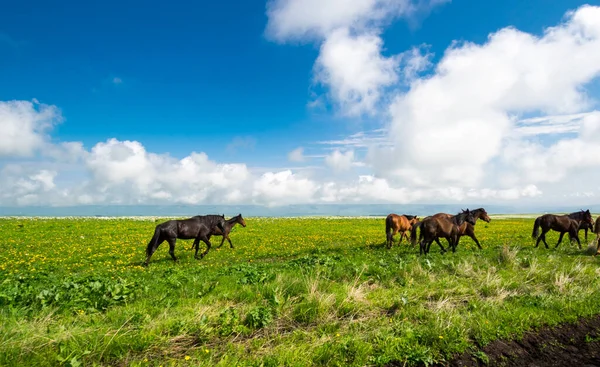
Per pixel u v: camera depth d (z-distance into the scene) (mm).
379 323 7203
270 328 6973
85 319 7027
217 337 6500
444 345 6352
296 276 10398
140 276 12062
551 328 7441
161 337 6180
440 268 12320
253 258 17812
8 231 27312
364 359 5809
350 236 29016
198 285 9750
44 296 8070
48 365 5105
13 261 15766
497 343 6707
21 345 5426
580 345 6988
